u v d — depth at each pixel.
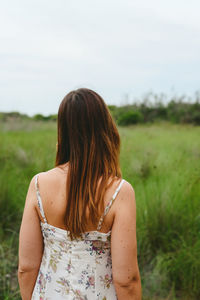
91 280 0.99
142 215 2.93
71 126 0.98
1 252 2.94
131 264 0.94
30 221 1.04
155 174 3.37
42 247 1.08
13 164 3.81
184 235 2.88
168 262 2.51
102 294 1.00
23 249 1.04
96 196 0.95
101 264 1.00
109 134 1.01
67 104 1.00
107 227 0.96
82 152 0.98
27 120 8.76
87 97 0.99
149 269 2.72
